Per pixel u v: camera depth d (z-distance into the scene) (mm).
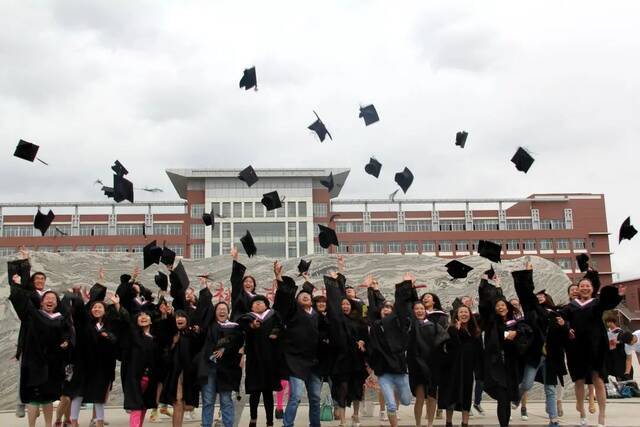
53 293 7520
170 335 7738
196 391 7547
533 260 14188
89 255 13586
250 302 8211
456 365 7672
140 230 62438
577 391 7984
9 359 11727
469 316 7754
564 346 7988
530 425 8234
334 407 9328
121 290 8688
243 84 11023
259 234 62688
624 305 45312
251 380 7480
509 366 7684
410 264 14117
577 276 63844
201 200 63250
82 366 7562
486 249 9719
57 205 62562
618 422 8352
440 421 8984
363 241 64125
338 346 7895
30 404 7262
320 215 63906
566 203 65812
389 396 7473
